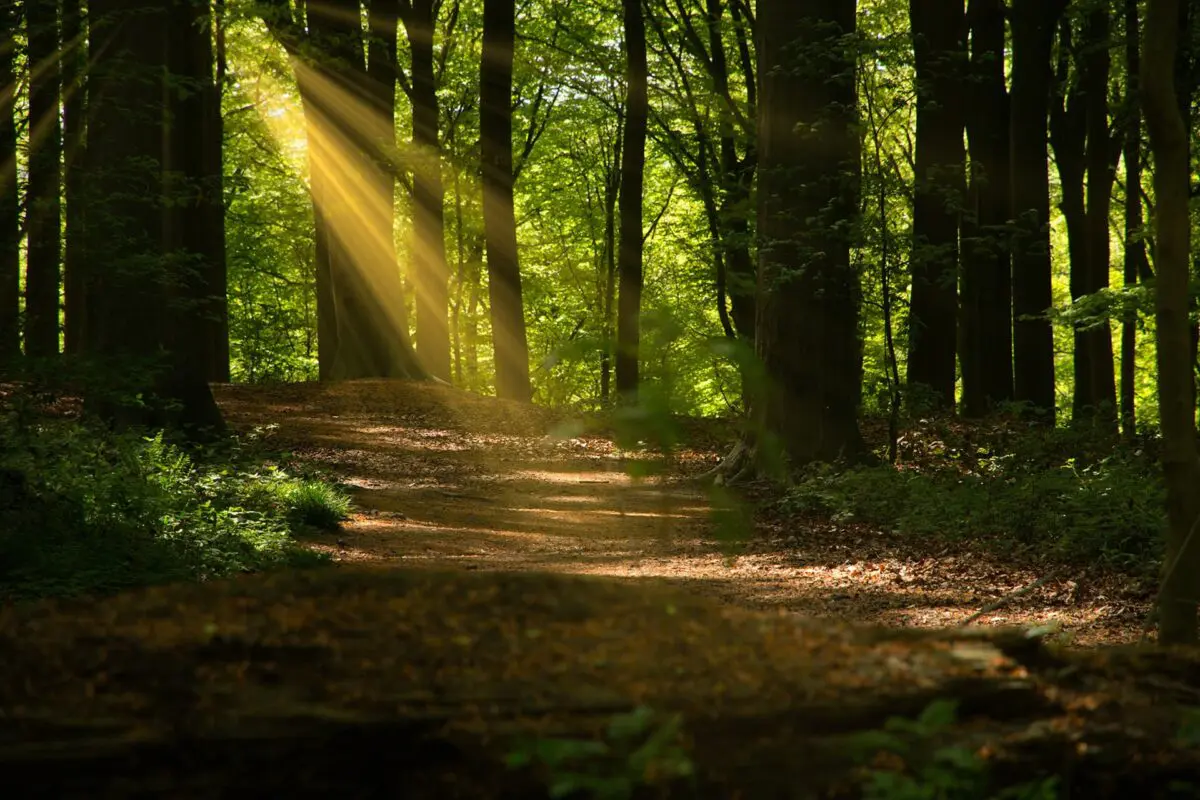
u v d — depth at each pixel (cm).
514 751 227
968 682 260
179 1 1382
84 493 985
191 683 247
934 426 2016
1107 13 2289
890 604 976
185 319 1641
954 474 1588
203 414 1652
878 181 1631
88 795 223
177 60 2125
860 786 234
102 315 1331
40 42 1105
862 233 1606
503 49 2770
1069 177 2541
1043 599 975
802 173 1717
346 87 2608
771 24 1741
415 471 1956
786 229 1733
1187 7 1705
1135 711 266
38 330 1962
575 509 1656
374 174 2673
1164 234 575
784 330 1727
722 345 220
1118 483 1286
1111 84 2742
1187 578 551
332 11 2520
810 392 1719
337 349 3036
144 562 901
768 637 284
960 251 2289
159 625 273
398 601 295
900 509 1437
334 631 272
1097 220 2303
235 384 2669
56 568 833
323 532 1361
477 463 2064
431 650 264
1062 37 2566
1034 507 1280
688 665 262
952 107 2223
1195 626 549
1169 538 568
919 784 237
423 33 2780
